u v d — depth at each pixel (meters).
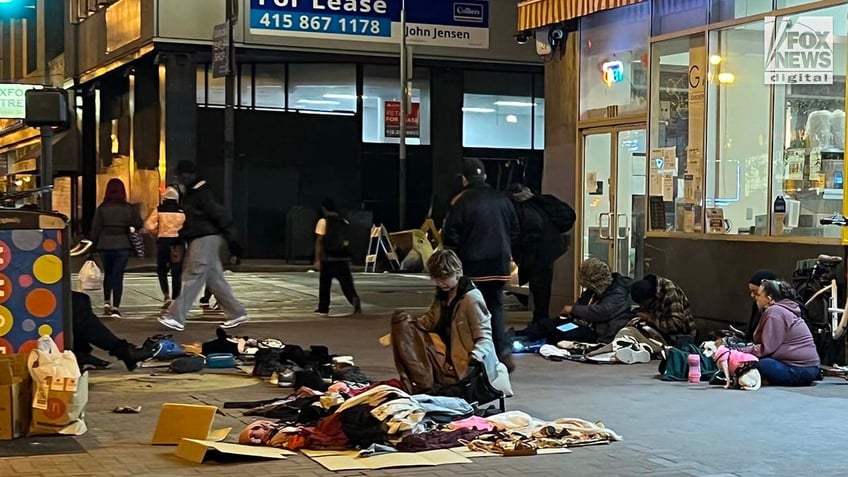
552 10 14.85
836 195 11.14
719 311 12.48
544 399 9.03
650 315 11.66
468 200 9.94
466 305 8.09
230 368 10.59
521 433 7.34
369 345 12.41
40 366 7.30
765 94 12.14
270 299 18.70
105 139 34.12
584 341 11.91
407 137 30.28
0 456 6.73
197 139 28.38
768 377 9.74
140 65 29.73
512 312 16.64
